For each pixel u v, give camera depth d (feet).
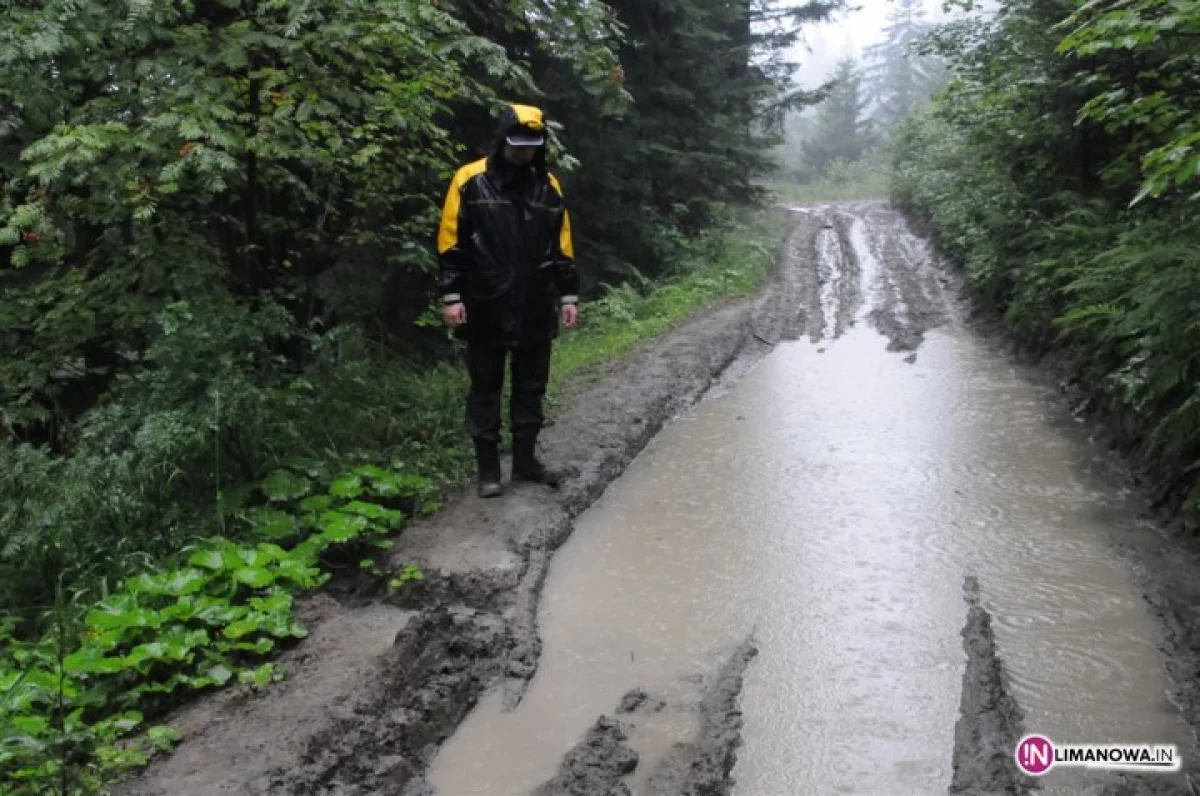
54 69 17.94
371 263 25.22
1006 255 38.34
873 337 40.60
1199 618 13.80
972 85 33.19
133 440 17.01
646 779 10.43
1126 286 22.45
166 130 17.03
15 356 19.53
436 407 21.99
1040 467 21.38
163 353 17.49
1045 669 12.64
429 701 11.63
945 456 22.39
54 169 15.56
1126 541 16.89
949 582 15.42
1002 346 36.73
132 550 15.20
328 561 15.87
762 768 10.75
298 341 23.53
